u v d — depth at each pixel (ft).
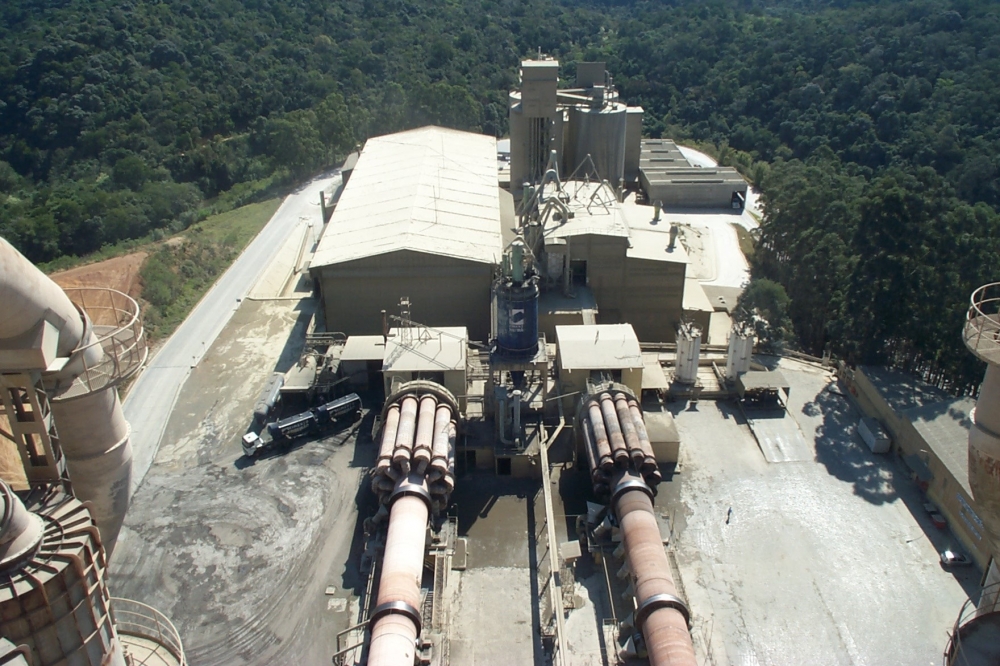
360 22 652.07
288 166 436.35
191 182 437.17
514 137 295.07
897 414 162.40
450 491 142.10
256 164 450.71
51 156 456.86
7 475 126.82
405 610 114.42
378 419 169.99
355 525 148.46
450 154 295.48
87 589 72.02
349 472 162.81
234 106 501.97
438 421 151.43
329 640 124.06
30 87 488.44
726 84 554.87
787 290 252.83
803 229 262.26
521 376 170.19
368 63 578.25
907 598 128.67
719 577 133.39
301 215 367.04
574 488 155.22
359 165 288.30
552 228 210.59
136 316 92.43
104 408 85.66
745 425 174.81
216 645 123.75
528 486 156.76
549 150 286.46
